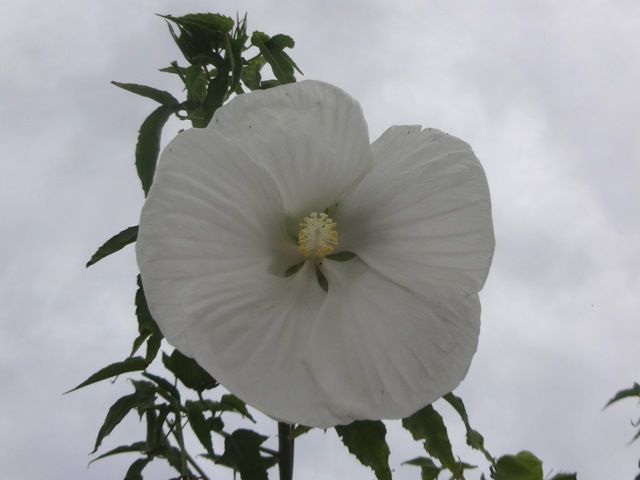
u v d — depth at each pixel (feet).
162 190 1.39
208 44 1.82
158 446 1.75
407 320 1.52
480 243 1.51
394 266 1.55
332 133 1.49
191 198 1.41
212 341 1.40
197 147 1.42
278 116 1.47
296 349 1.48
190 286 1.40
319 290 1.57
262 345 1.45
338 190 1.57
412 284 1.53
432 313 1.51
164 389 1.71
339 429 1.60
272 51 1.88
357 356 1.50
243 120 1.45
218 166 1.43
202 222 1.41
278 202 1.51
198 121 1.83
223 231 1.43
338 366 1.49
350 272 1.59
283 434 1.76
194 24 1.80
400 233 1.56
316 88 1.48
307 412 1.44
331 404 1.45
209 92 1.76
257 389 1.42
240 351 1.43
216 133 1.43
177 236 1.39
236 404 1.89
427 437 1.62
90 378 1.68
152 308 1.37
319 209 1.59
